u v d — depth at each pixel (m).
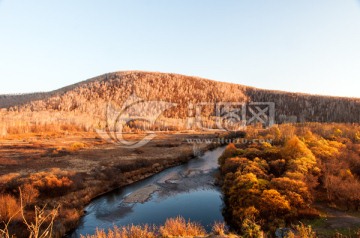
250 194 24.53
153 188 36.31
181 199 31.89
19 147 61.94
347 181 26.80
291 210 22.34
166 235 16.50
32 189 27.48
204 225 24.17
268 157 38.75
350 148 43.81
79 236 22.12
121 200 31.53
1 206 22.58
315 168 30.72
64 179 31.72
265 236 18.08
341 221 20.94
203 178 41.25
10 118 117.12
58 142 72.31
